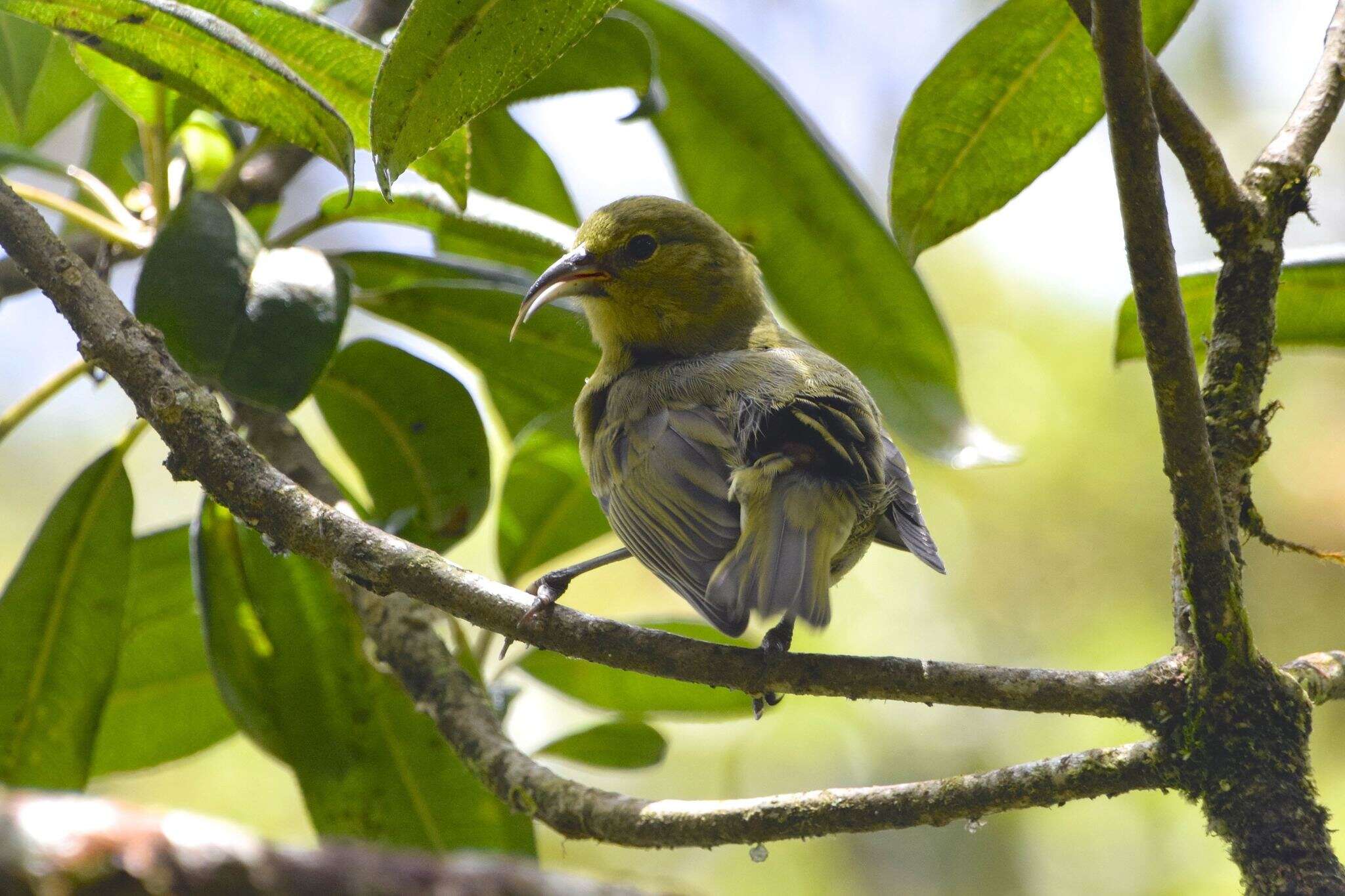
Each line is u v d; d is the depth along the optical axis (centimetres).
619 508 674
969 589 1245
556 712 1191
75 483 708
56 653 710
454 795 738
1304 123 567
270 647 739
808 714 1259
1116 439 1267
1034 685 504
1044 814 1200
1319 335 703
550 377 839
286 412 615
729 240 830
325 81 629
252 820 1145
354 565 523
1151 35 634
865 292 908
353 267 776
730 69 875
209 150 845
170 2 558
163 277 621
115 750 831
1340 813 1096
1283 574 1198
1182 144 531
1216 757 484
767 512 599
